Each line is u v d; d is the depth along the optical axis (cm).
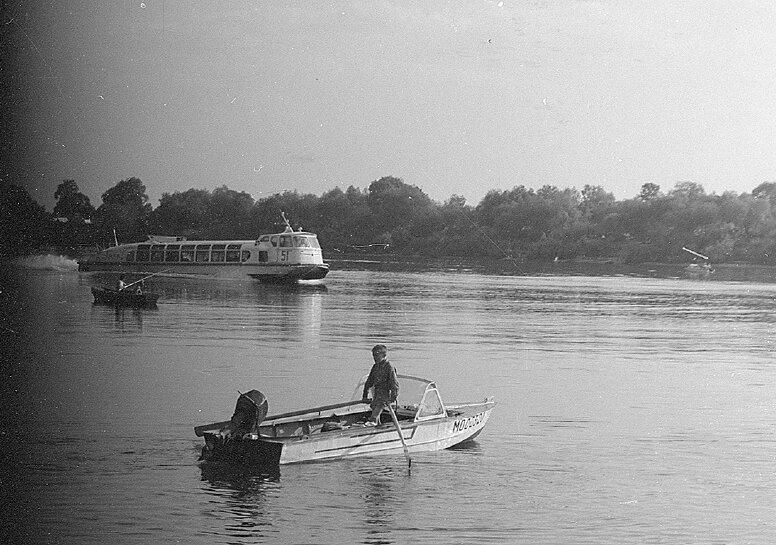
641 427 1827
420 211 10831
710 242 10106
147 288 5638
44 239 7231
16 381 2173
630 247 10325
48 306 4212
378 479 1402
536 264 10375
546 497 1345
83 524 1200
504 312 4509
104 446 1560
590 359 2839
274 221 10144
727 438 1744
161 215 8956
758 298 5900
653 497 1360
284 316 3969
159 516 1233
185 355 2664
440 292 5862
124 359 2564
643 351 3091
